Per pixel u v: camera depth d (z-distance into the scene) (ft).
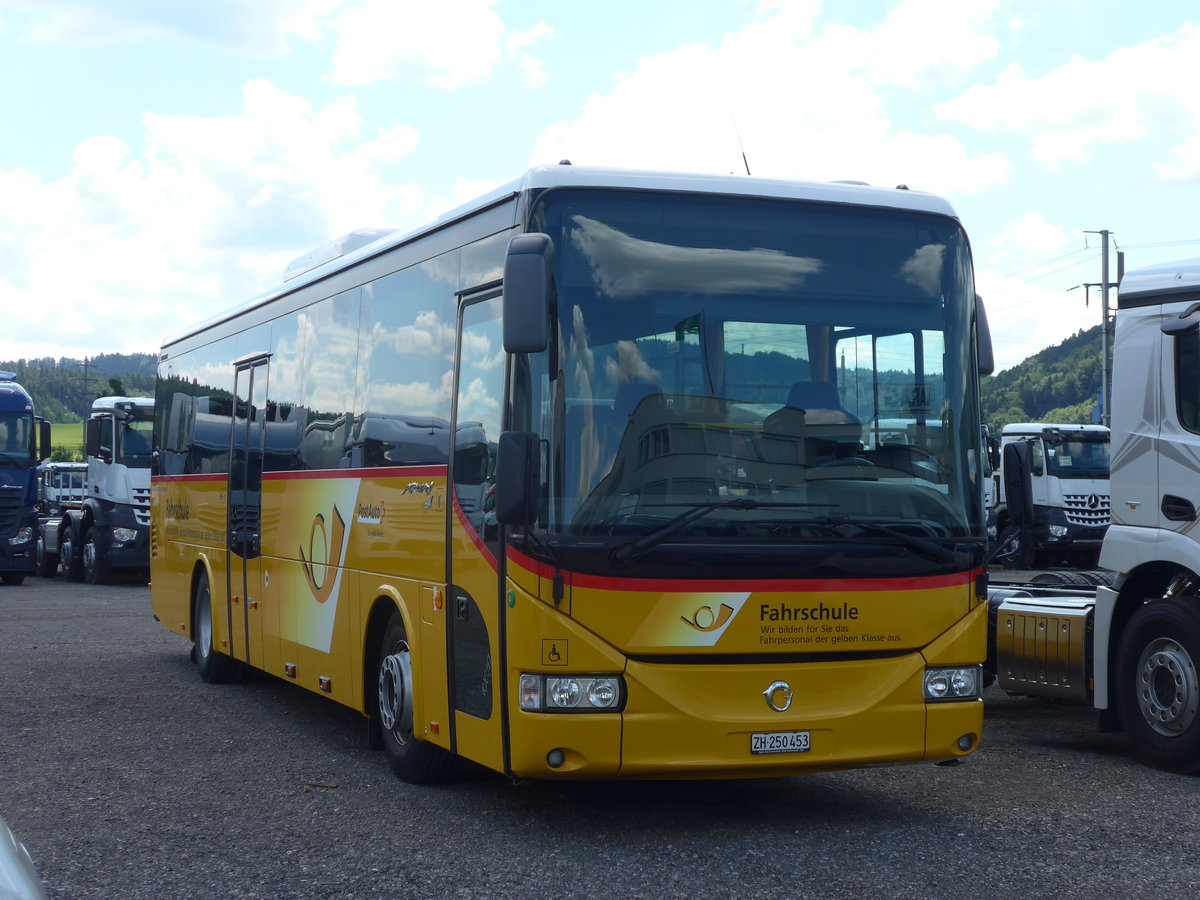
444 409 24.98
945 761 23.03
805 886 19.54
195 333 45.73
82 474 132.87
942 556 22.79
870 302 23.17
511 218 22.80
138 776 27.76
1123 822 23.68
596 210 22.07
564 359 21.35
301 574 32.91
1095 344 450.71
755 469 21.86
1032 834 22.74
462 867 20.66
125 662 47.11
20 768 28.55
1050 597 34.22
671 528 21.16
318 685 31.53
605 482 21.17
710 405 21.89
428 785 26.84
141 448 89.81
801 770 21.77
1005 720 36.29
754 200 22.88
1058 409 400.88
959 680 22.85
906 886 19.54
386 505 27.45
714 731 21.08
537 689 20.97
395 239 28.58
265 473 36.35
